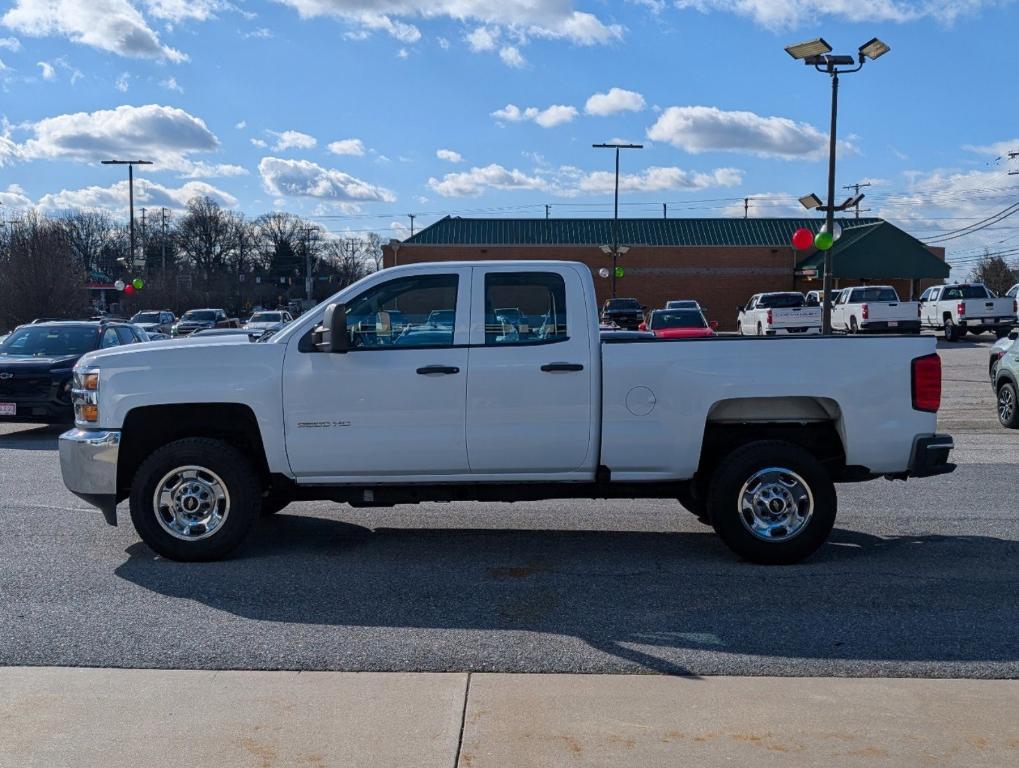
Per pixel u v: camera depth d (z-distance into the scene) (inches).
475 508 348.8
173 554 266.8
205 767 149.5
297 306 3540.8
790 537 263.4
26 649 199.3
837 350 262.8
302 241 4426.7
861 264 1963.6
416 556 278.7
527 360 260.8
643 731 161.3
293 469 265.0
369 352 262.4
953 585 248.1
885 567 265.4
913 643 205.0
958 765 150.0
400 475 265.4
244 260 4451.3
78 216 4158.5
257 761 151.3
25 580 250.8
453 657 195.9
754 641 206.2
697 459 263.6
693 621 219.8
